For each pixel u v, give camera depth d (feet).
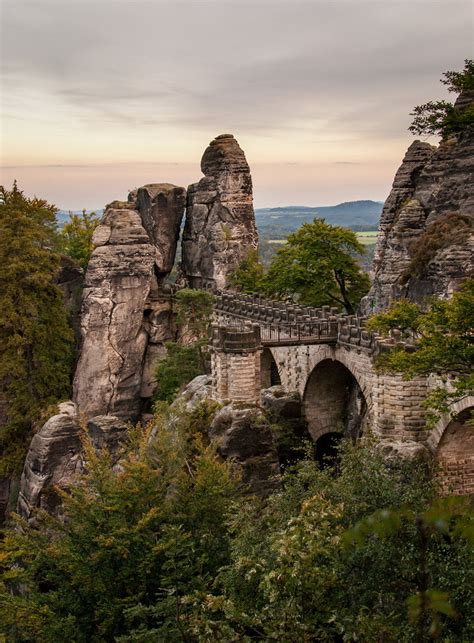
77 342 273.33
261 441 148.46
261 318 224.94
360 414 192.34
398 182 266.98
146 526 105.91
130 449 136.77
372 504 87.40
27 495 212.23
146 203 303.89
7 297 244.42
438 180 234.99
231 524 94.43
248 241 314.96
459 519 33.14
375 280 244.63
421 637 39.04
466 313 96.63
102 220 295.07
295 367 208.23
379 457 97.96
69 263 282.15
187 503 111.04
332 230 278.26
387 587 70.44
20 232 248.32
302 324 196.03
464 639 62.49
